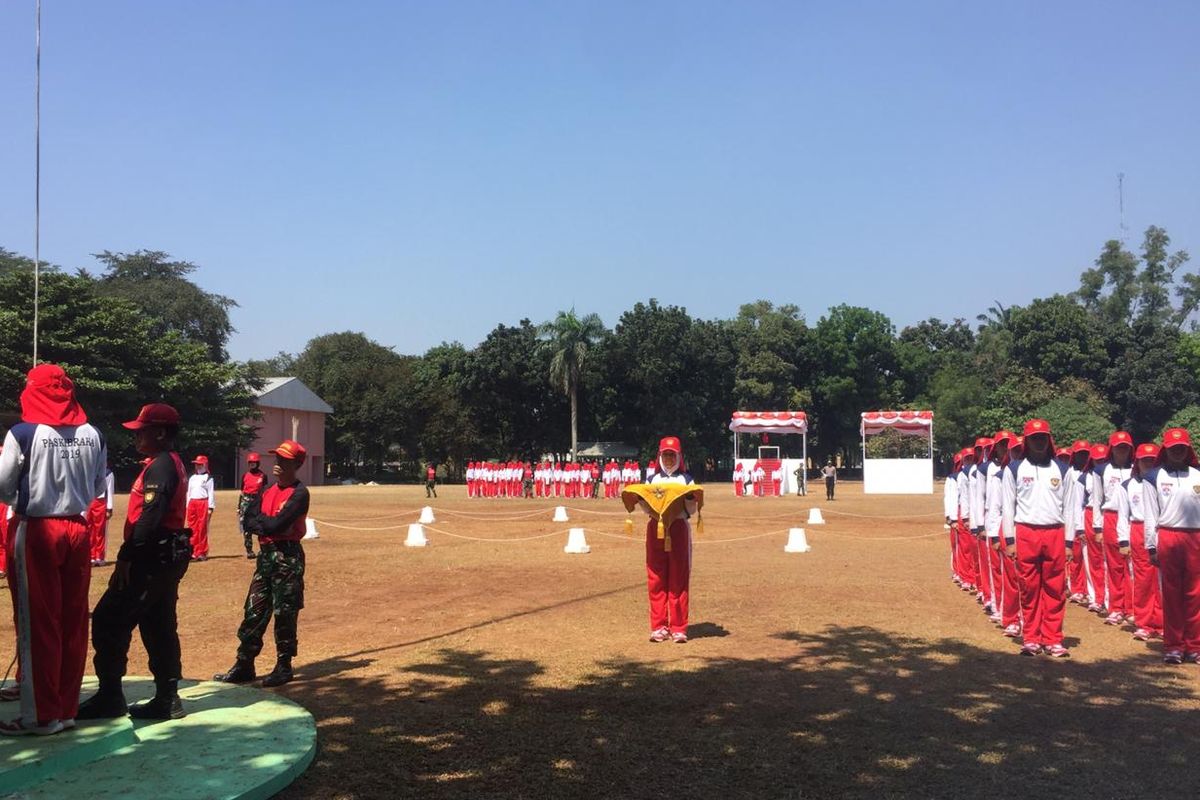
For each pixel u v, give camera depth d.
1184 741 6.50
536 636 10.34
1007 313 89.38
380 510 33.97
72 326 49.31
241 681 8.08
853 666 8.86
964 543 13.85
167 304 68.94
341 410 75.50
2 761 5.20
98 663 6.13
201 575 15.40
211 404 57.31
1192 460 9.09
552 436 75.06
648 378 71.00
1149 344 73.12
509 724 6.87
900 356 86.25
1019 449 9.72
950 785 5.60
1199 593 8.95
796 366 80.94
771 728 6.80
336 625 11.00
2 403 46.03
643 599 12.98
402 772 5.78
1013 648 9.73
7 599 12.57
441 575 15.49
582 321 66.38
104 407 50.41
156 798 4.95
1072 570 13.35
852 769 5.89
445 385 76.00
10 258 69.06
